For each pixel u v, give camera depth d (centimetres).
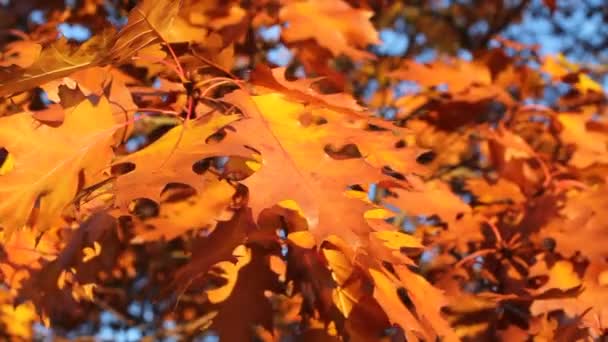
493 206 136
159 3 100
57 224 114
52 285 111
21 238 115
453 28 241
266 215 107
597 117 158
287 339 127
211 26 134
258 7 138
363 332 109
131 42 103
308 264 109
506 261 128
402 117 155
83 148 103
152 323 166
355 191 104
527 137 156
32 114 103
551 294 118
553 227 128
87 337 184
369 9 144
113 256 123
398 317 106
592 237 126
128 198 96
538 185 141
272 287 110
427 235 139
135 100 112
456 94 148
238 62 147
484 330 125
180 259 158
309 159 100
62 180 101
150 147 101
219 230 107
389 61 190
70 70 102
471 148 170
